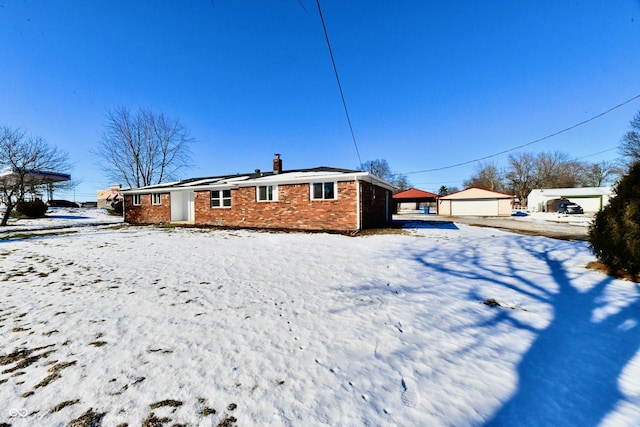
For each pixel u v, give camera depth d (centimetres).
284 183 1402
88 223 1891
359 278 553
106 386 235
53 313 389
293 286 505
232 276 570
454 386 239
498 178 5622
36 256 773
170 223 1739
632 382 246
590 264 624
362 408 212
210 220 1622
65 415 203
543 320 366
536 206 4062
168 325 351
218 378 246
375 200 1588
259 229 1404
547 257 727
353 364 269
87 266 657
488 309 401
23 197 1939
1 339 317
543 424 201
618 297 438
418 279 545
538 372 260
